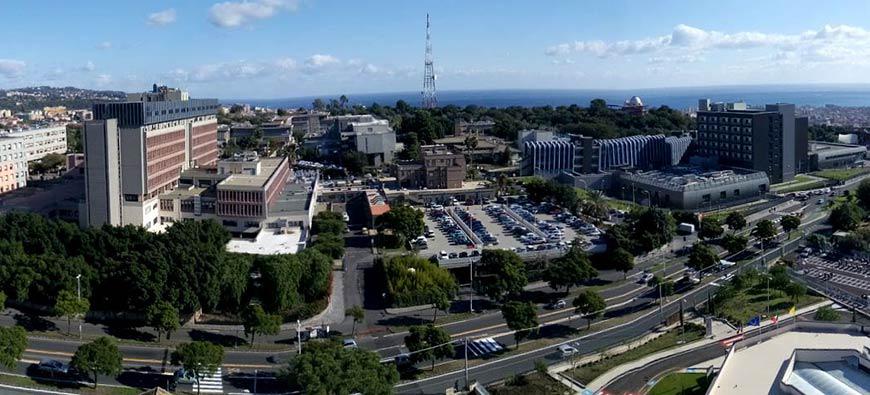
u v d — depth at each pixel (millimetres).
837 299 198125
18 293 174000
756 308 192375
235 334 175500
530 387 143750
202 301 179750
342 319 187875
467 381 146250
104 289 179125
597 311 181000
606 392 142250
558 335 178375
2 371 139625
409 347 153625
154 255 178625
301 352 146875
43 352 153125
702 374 149125
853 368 128625
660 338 175000
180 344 152750
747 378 129875
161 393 127000
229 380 148125
